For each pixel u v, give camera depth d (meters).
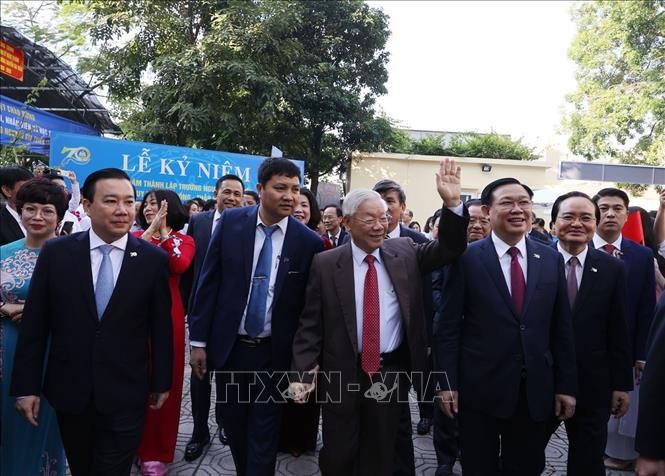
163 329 2.36
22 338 2.15
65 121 9.32
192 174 7.44
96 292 2.21
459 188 2.31
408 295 2.38
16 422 2.43
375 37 14.82
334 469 2.33
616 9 12.32
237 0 11.88
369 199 2.30
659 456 1.73
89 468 2.33
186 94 11.58
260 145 13.80
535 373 2.32
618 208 3.09
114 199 2.16
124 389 2.21
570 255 2.72
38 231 2.48
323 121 14.17
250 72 11.27
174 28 12.43
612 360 2.64
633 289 3.02
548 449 3.62
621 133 12.07
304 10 13.89
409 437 2.93
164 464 3.02
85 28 12.78
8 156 6.43
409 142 19.14
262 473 2.49
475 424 2.44
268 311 2.62
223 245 2.68
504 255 2.47
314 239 2.71
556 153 17.48
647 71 12.02
